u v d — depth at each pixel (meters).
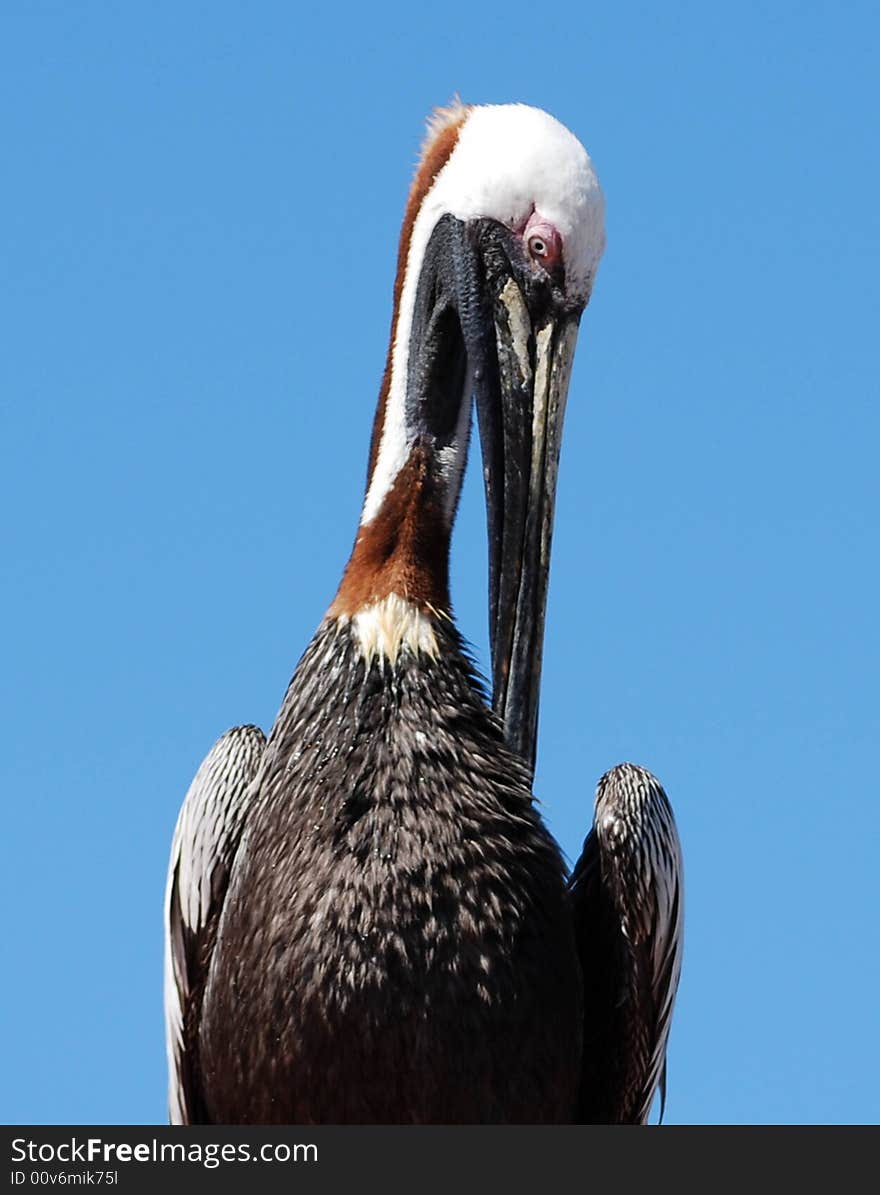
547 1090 10.07
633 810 11.48
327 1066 9.72
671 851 11.61
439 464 11.17
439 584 11.04
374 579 10.92
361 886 9.80
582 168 11.08
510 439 11.05
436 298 11.32
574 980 10.40
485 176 11.11
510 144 11.14
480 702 10.70
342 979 9.69
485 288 11.16
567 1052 10.27
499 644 10.98
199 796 11.51
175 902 11.52
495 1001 9.78
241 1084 10.13
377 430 11.48
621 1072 11.37
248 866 10.35
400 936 9.71
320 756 10.31
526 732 10.83
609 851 11.34
